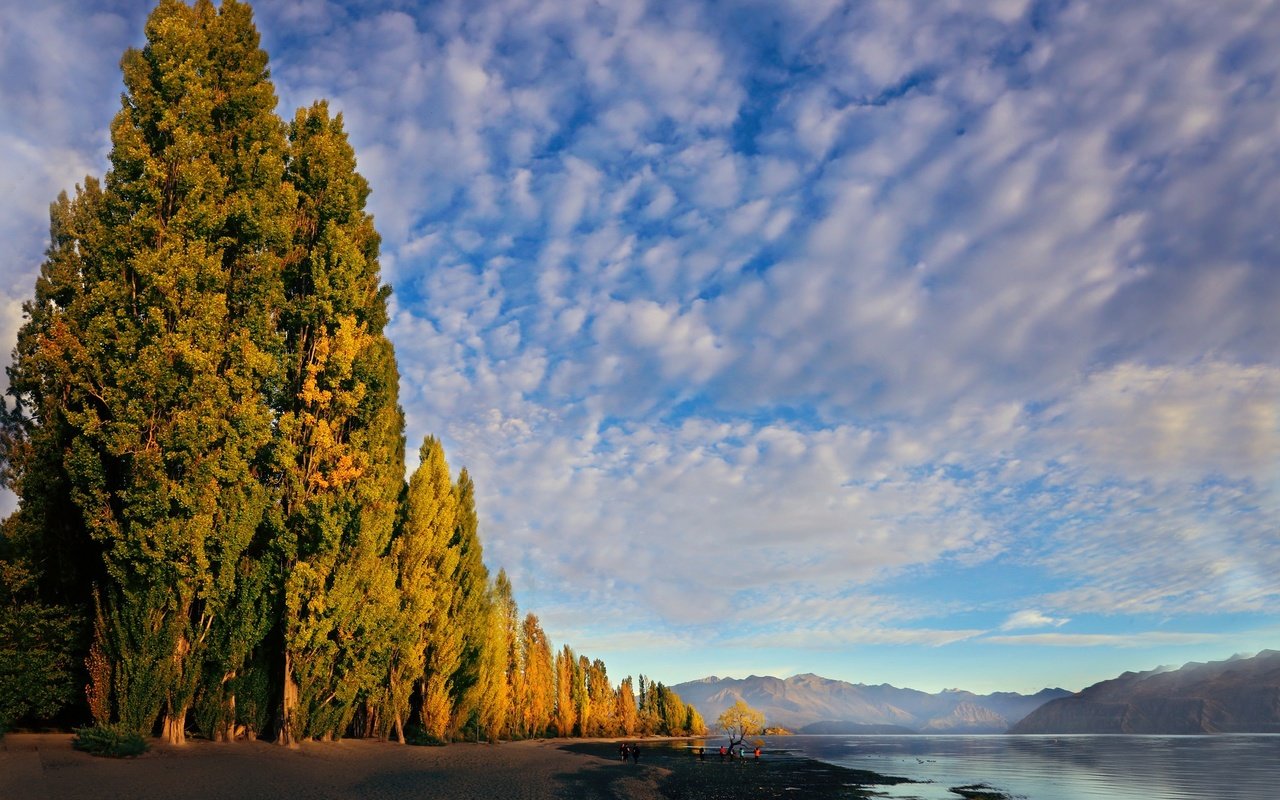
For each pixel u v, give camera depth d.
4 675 29.16
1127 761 101.81
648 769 53.25
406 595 49.81
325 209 40.59
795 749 144.12
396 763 38.56
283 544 35.53
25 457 32.84
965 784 57.19
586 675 136.88
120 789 22.56
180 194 32.31
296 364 38.91
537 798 30.53
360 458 38.75
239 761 29.86
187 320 30.48
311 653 36.16
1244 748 157.50
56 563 33.47
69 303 33.31
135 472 28.81
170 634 29.67
